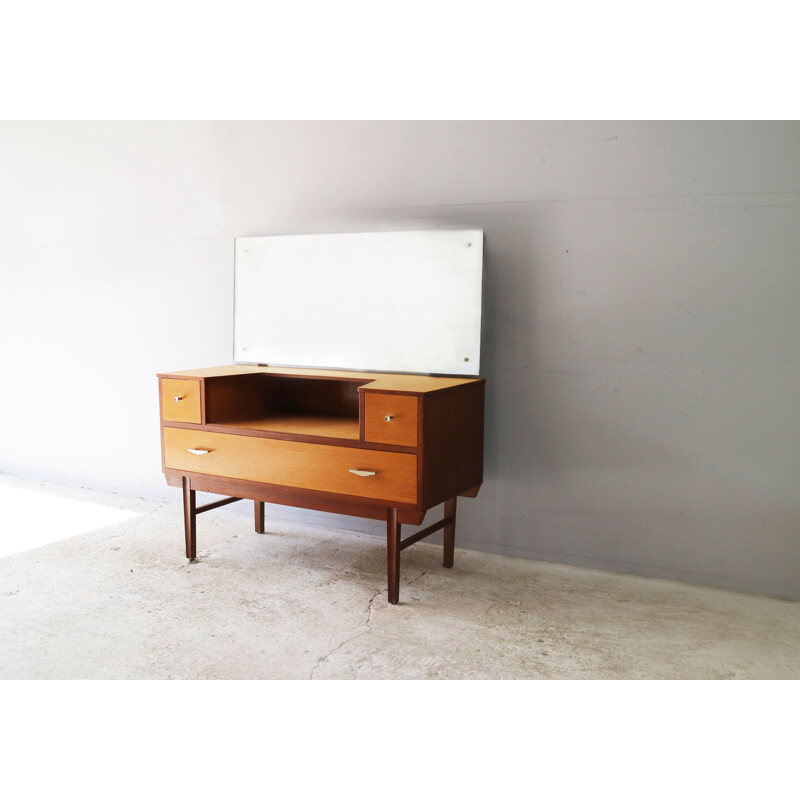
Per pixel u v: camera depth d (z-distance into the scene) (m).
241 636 2.55
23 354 4.61
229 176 3.76
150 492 4.25
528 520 3.25
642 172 2.89
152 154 3.96
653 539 3.03
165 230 3.99
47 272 4.43
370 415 2.74
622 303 2.98
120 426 4.31
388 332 3.28
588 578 3.06
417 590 2.94
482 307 3.17
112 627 2.62
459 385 2.88
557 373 3.12
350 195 3.47
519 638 2.54
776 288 2.74
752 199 2.74
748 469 2.85
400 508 2.72
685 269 2.86
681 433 2.94
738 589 2.91
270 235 3.68
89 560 3.27
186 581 3.03
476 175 3.19
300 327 3.49
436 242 3.14
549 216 3.07
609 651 2.45
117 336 4.23
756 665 2.36
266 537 3.58
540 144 3.05
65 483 4.57
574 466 3.13
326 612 2.74
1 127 4.43
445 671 2.33
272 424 3.13
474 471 3.08
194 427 3.17
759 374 2.80
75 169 4.21
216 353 3.92
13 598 2.86
